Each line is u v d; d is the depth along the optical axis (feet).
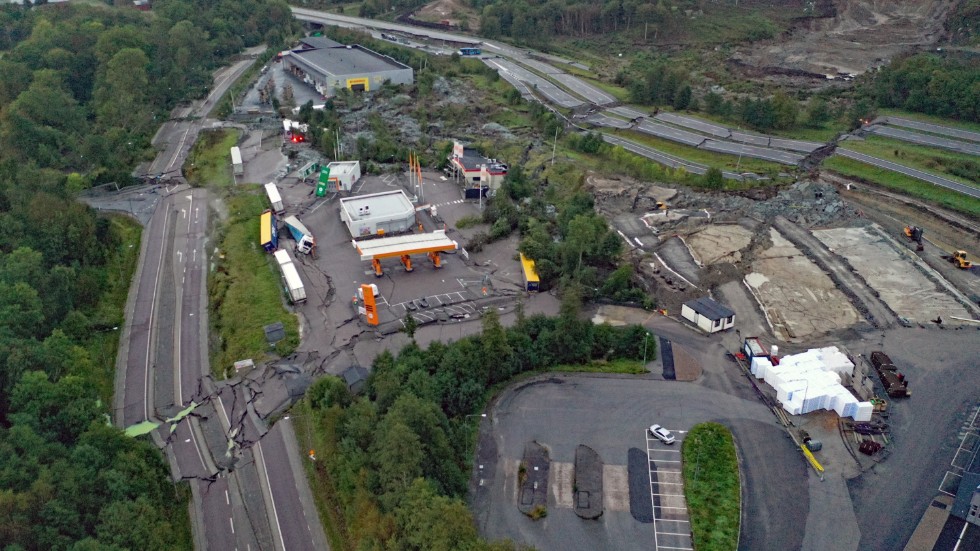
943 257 501.15
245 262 499.51
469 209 579.07
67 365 358.43
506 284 471.62
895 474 314.55
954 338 406.62
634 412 354.54
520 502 303.48
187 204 600.80
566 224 522.06
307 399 358.23
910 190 604.90
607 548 283.59
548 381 377.91
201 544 293.84
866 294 449.89
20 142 627.87
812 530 288.10
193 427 353.72
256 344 409.69
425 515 254.06
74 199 534.78
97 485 291.58
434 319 427.33
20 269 402.52
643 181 620.08
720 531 286.87
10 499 262.88
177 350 414.62
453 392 345.31
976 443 329.11
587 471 318.45
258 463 330.34
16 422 310.45
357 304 443.32
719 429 339.77
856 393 362.74
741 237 518.37
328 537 293.23
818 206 558.97
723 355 397.39
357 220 520.83
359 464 294.66
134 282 487.20
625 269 451.12
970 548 276.21
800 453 328.08
